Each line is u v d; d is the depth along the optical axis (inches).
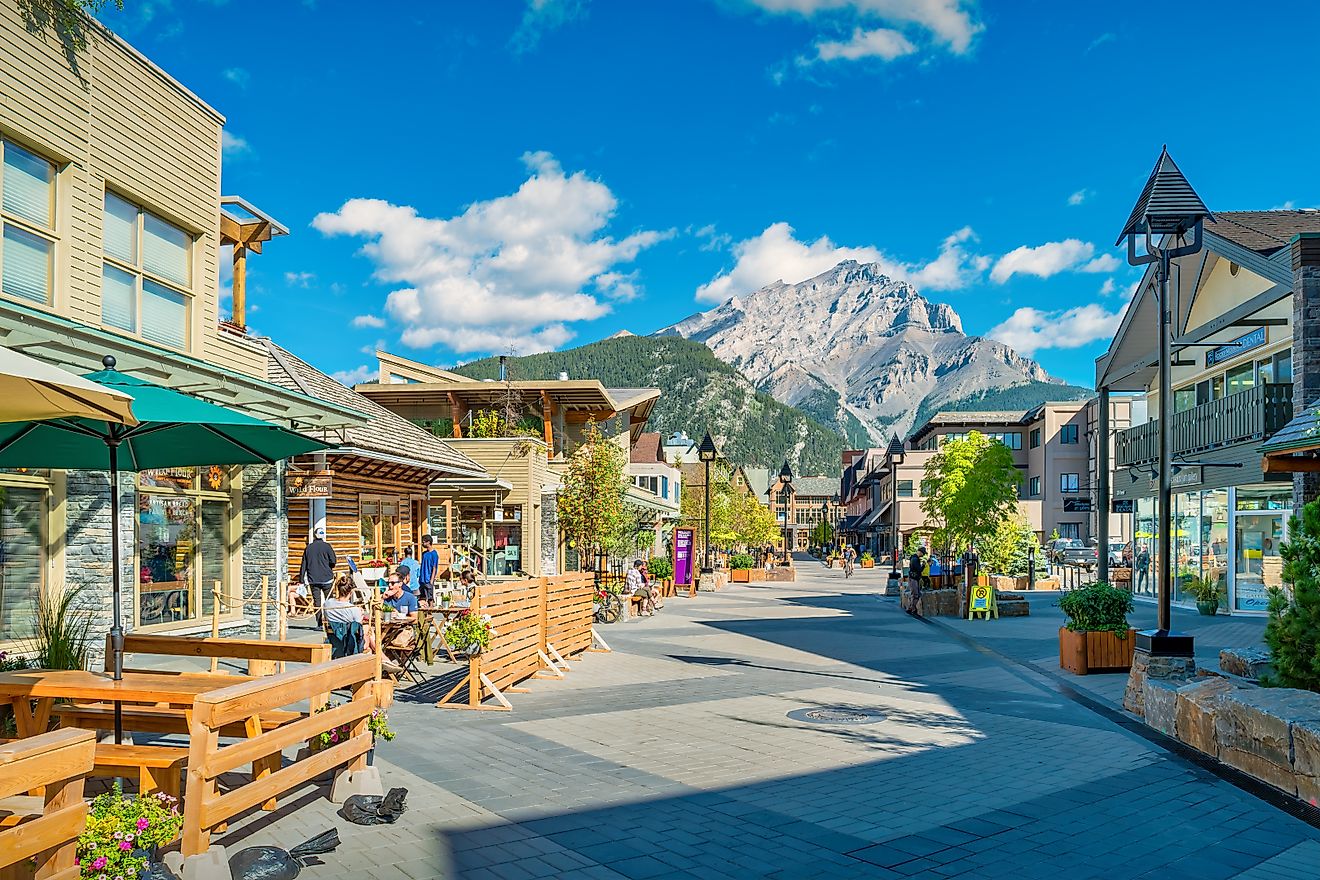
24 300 450.0
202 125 590.6
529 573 1178.0
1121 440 1301.7
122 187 517.0
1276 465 458.0
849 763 342.3
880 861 237.3
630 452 1956.2
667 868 228.7
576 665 604.4
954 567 1285.7
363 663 271.1
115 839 173.5
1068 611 605.0
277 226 677.9
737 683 537.6
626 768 328.2
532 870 223.3
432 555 912.3
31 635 482.6
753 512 3056.1
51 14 459.8
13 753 150.0
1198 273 1060.5
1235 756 339.0
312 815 256.7
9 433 288.2
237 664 508.1
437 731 383.6
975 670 609.3
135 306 535.8
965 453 1326.3
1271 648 390.0
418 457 858.8
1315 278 690.8
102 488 521.0
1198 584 1101.7
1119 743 380.8
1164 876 228.1
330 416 539.2
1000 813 279.7
